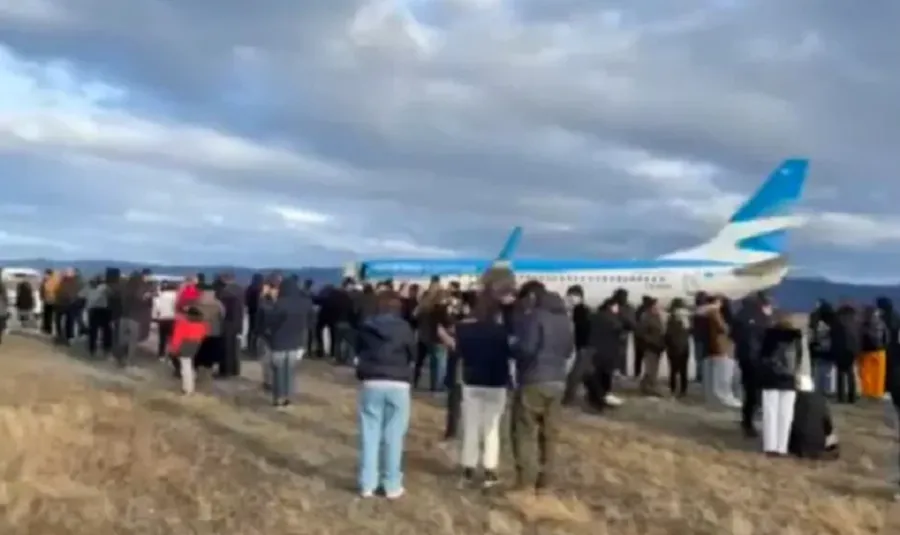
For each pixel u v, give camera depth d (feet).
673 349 69.97
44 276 110.63
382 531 31.55
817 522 34.22
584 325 61.77
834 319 70.18
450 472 41.22
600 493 37.99
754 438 52.65
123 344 77.71
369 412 36.50
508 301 38.60
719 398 64.44
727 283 137.59
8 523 30.53
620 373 80.69
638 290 135.13
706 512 34.99
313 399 62.75
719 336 64.49
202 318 63.31
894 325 71.67
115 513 32.55
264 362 65.10
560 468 42.52
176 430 49.37
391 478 36.35
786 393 47.32
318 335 87.40
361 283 97.66
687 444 50.26
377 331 36.40
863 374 73.00
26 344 94.43
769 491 39.37
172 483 37.37
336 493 37.04
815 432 46.93
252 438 48.39
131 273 80.84
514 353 36.73
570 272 136.56
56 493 34.58
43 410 51.13
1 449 40.78
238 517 32.73
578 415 60.08
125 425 49.52
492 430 38.47
